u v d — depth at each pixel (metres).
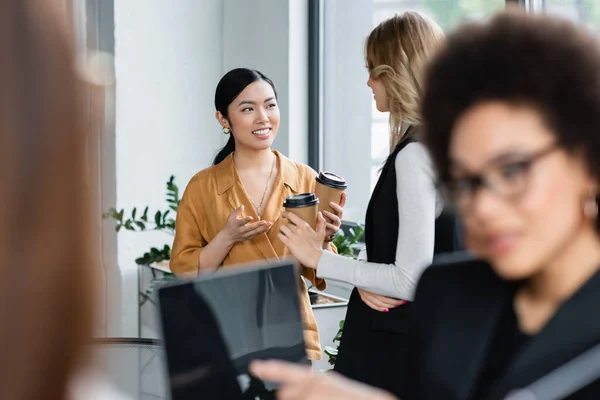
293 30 3.94
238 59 4.20
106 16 3.89
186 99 4.13
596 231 0.71
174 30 4.07
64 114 0.26
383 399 0.64
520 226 0.67
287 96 3.96
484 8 3.08
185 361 0.78
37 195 0.25
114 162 3.91
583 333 0.71
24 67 0.25
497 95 0.67
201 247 2.45
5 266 0.24
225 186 2.42
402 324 1.73
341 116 3.91
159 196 4.05
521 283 0.80
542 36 0.68
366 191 3.80
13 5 0.25
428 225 1.65
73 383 0.27
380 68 1.75
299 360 0.85
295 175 2.48
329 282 3.74
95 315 0.26
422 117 0.74
